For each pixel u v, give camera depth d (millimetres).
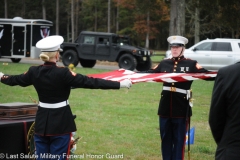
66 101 5297
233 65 4141
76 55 27516
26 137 5785
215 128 4199
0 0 70188
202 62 25219
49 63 5297
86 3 69625
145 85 18922
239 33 41375
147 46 65000
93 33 27406
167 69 6934
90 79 5230
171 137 6969
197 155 8164
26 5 72500
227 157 4047
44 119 5211
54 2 72812
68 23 71375
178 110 6812
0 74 5562
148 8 39875
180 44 6926
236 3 30172
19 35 30547
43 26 31078
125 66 26578
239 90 4023
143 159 7707
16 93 14820
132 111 12367
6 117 5797
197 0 31922
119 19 66000
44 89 5223
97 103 13625
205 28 49219
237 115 4051
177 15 33438
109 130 9820
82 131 9625
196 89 18141
